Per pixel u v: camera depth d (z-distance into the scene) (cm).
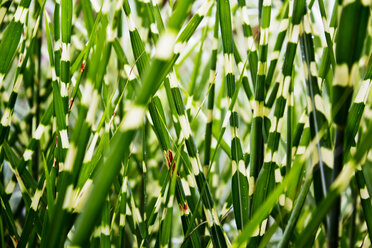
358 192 60
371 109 67
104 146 60
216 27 66
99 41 56
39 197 63
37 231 64
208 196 63
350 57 53
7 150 66
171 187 63
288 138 62
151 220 65
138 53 63
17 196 87
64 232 56
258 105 62
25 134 79
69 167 55
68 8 62
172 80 64
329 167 56
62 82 63
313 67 58
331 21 63
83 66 62
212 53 67
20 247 64
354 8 53
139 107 51
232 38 64
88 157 59
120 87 71
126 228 75
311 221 53
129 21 63
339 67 54
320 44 72
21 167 66
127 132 51
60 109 61
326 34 59
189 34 61
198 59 70
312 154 58
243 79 66
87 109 55
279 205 62
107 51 56
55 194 64
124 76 71
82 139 55
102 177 51
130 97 70
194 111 79
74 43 78
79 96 68
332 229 56
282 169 65
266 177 61
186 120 64
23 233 63
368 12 53
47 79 77
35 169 76
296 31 60
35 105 77
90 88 55
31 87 76
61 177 60
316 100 57
